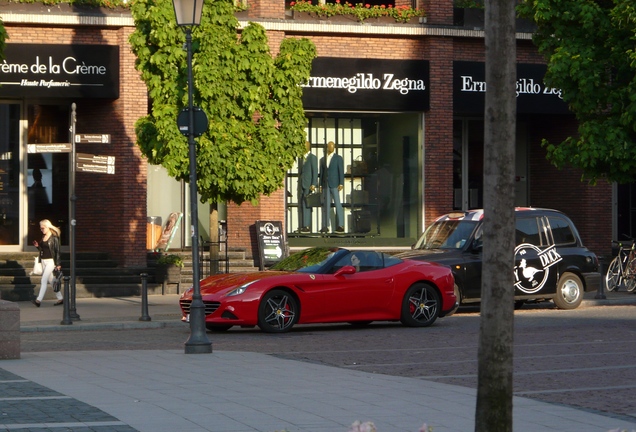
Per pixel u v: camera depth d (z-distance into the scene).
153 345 17.97
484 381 7.52
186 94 22.12
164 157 22.53
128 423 9.66
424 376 13.66
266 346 17.42
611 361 15.20
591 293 28.70
